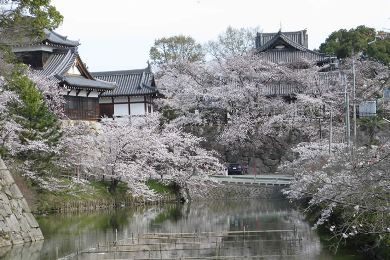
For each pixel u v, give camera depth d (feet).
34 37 100.42
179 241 85.87
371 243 64.23
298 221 107.04
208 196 154.10
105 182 139.03
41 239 86.69
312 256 70.95
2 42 97.25
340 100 167.53
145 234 91.71
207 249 79.25
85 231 95.30
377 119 113.91
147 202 140.87
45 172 114.01
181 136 163.22
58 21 96.37
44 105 118.42
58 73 148.15
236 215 119.55
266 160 175.52
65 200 120.16
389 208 47.55
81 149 130.41
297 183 104.27
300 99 174.29
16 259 71.20
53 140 116.06
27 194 108.06
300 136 174.60
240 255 74.28
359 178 52.16
